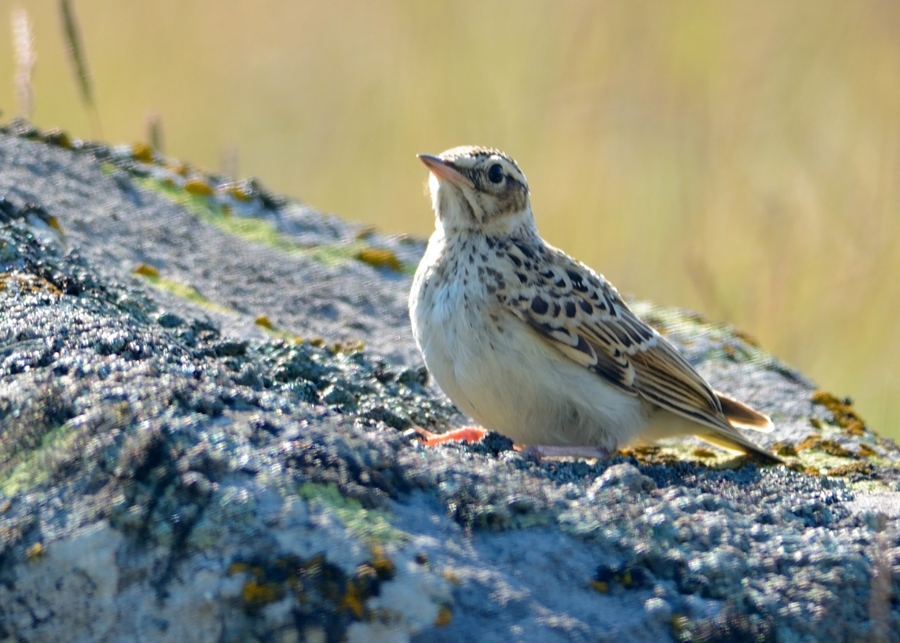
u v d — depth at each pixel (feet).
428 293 33.37
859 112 63.62
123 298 32.78
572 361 33.24
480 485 24.68
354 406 32.99
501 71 68.54
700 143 63.00
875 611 23.26
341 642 20.94
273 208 52.70
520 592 22.34
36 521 21.72
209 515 21.81
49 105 69.15
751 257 59.11
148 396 24.06
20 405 23.56
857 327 55.06
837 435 38.40
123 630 20.99
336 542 21.81
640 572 23.61
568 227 64.59
